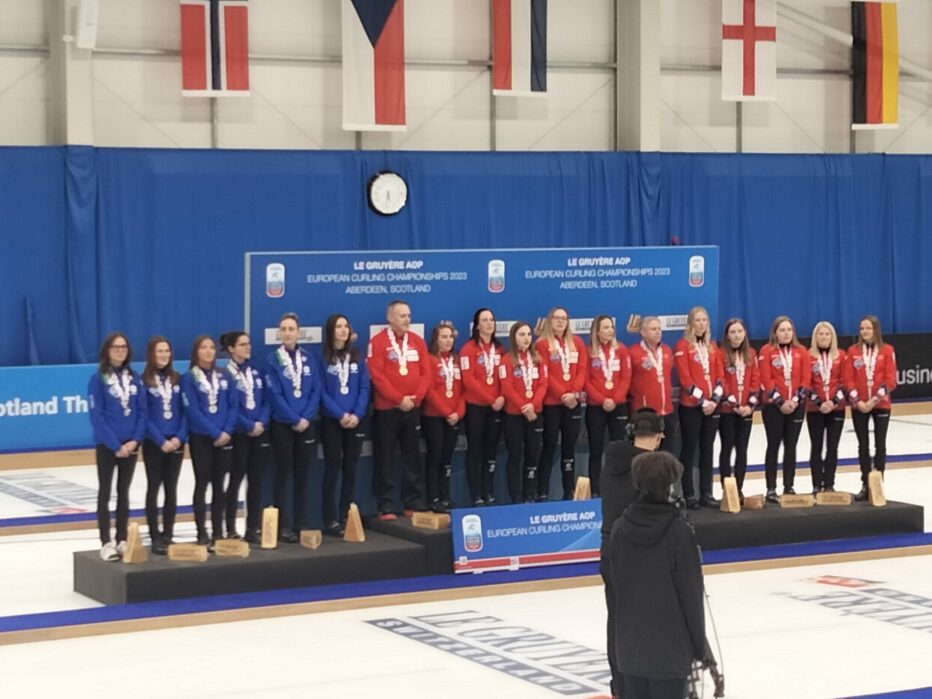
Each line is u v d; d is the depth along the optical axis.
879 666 10.12
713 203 25.75
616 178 24.89
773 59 25.58
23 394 20.66
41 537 15.20
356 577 12.70
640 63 24.91
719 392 14.47
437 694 9.41
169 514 12.72
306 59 23.19
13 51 21.59
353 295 13.71
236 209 22.56
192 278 22.39
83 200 21.55
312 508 13.79
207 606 11.74
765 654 10.45
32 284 21.53
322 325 13.62
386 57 23.17
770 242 26.28
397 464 14.09
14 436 20.61
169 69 22.38
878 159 27.05
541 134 24.94
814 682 9.70
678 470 7.25
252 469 13.00
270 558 12.39
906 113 27.77
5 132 21.62
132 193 21.92
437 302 14.06
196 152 22.30
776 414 14.98
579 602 12.27
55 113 21.78
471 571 13.10
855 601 12.22
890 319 27.47
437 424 13.73
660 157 25.20
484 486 14.01
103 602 12.12
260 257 13.33
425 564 13.02
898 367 26.86
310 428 13.17
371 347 13.49
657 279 14.94
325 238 23.12
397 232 23.61
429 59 24.08
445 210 23.86
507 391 13.80
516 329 13.81
